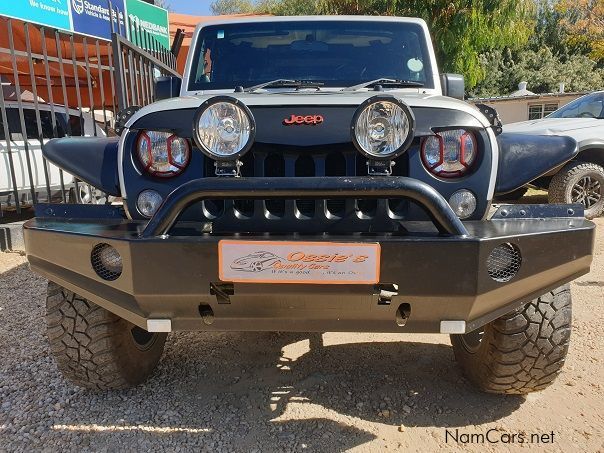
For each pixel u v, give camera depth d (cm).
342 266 193
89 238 210
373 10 1559
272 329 222
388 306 206
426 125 221
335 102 227
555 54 3284
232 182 193
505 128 845
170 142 229
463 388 291
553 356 249
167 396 284
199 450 239
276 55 342
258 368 314
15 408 273
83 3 800
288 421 260
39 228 223
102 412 269
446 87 334
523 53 3123
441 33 1493
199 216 220
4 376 306
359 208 216
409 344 346
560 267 210
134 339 286
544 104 2009
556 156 241
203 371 311
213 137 207
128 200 234
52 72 923
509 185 240
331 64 336
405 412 268
